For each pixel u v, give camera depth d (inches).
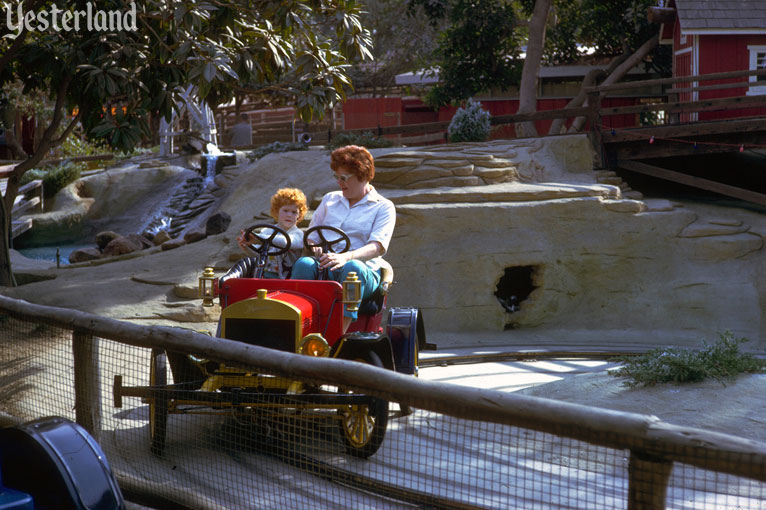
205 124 867.4
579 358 362.3
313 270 217.6
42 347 255.4
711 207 510.0
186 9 293.7
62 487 104.3
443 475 160.1
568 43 984.3
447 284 431.5
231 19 312.8
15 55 353.7
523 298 484.7
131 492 146.9
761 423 193.8
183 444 191.2
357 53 344.8
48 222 768.9
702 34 648.4
